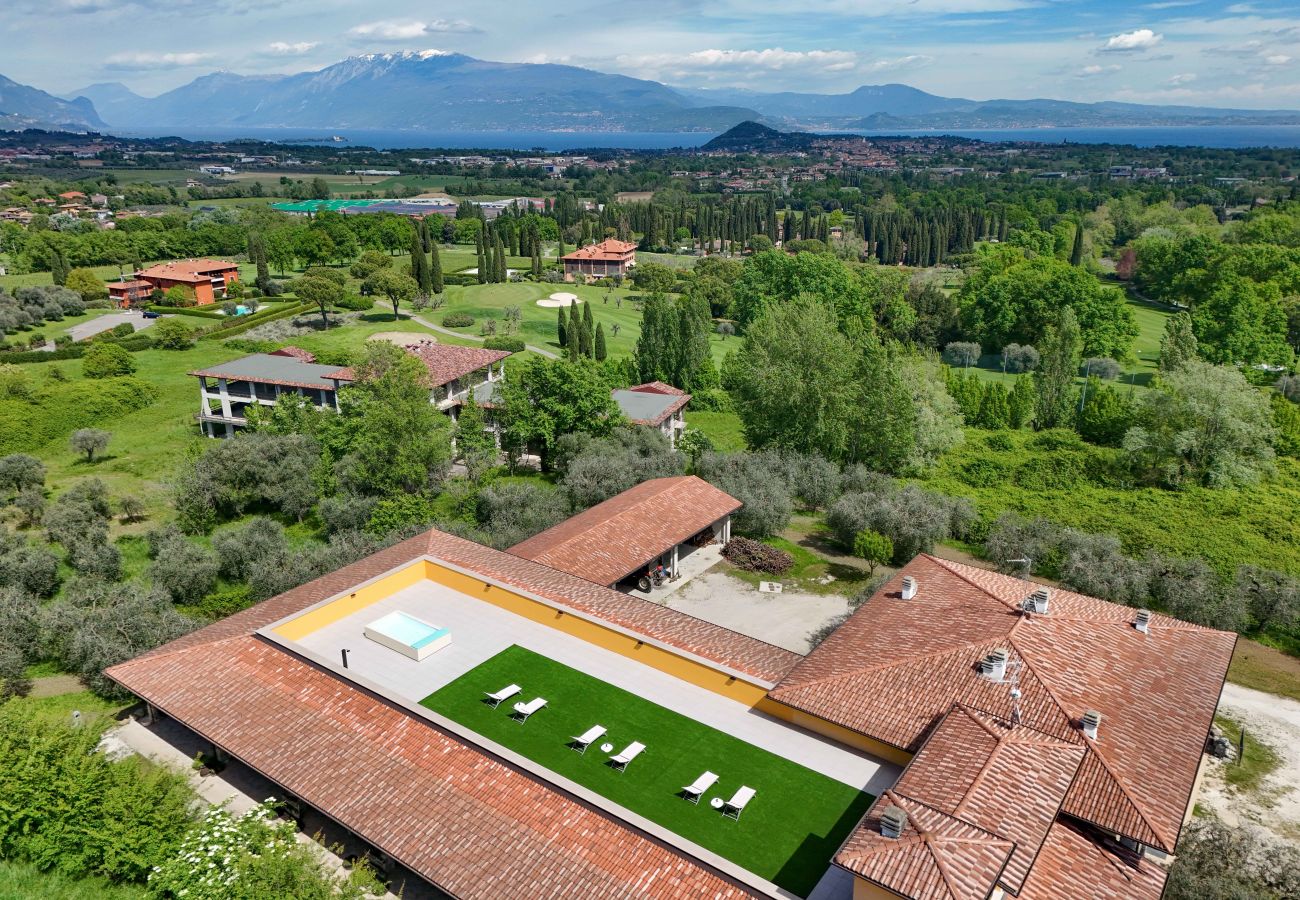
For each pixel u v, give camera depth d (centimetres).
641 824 1859
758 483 4884
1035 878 1741
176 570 3909
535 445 6234
